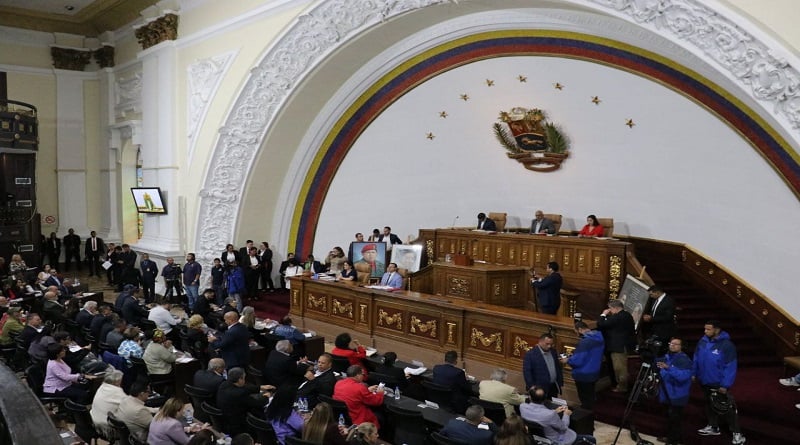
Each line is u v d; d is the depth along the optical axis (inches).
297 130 673.0
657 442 310.5
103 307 428.1
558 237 514.3
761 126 441.7
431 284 530.0
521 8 498.6
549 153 593.9
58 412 327.3
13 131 730.8
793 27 293.6
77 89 884.6
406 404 293.6
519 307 500.1
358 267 592.1
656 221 547.2
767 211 454.3
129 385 363.9
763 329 451.2
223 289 615.2
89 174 898.7
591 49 506.9
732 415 297.1
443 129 659.4
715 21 321.4
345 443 227.1
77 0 770.2
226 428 281.9
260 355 417.7
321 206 724.0
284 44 586.2
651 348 298.2
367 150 708.7
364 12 530.6
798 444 291.4
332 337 509.0
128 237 870.4
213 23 657.6
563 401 292.0
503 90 593.0
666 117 507.2
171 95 701.9
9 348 426.3
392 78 647.1
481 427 244.2
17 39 844.6
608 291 481.4
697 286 511.8
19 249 768.3
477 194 674.8
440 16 547.5
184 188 698.8
